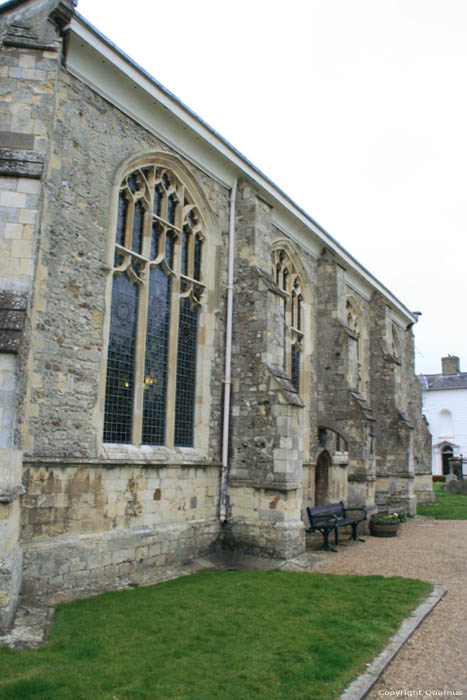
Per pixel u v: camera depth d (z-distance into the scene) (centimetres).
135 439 982
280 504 1091
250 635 618
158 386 1062
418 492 2403
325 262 1705
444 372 5034
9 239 670
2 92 721
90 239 908
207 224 1216
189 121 1096
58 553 790
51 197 840
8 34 740
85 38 870
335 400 1616
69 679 487
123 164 984
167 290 1112
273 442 1126
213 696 468
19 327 636
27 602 717
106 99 962
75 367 859
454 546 1255
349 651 571
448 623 684
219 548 1124
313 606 737
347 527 1501
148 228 1051
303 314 1652
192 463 1080
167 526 1007
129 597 773
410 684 509
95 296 907
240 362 1204
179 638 604
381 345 2059
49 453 802
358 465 1543
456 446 4669
